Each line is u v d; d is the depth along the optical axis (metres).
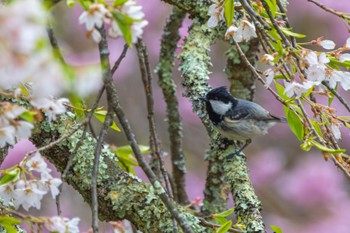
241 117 8.67
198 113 8.27
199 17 8.57
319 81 6.18
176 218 5.39
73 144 7.00
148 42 14.52
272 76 6.20
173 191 9.51
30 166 5.40
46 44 4.23
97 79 4.36
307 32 14.60
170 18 9.53
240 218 6.64
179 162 9.79
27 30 3.95
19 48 3.97
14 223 5.52
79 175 6.94
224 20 7.46
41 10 4.12
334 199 14.33
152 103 8.38
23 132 4.93
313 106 6.46
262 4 6.40
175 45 9.62
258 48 9.47
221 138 8.30
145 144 14.06
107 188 6.87
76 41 12.62
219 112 8.43
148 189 6.86
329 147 6.53
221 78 14.63
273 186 14.59
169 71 9.70
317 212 14.20
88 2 4.93
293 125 6.43
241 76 9.62
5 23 3.92
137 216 6.75
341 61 6.46
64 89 4.26
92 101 11.39
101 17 4.79
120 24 4.77
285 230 14.02
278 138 15.20
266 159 14.79
